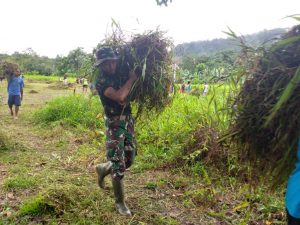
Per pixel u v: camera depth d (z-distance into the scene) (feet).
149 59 11.89
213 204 12.98
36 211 11.80
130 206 12.82
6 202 12.87
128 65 11.81
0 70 34.94
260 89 7.51
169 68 12.44
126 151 12.28
